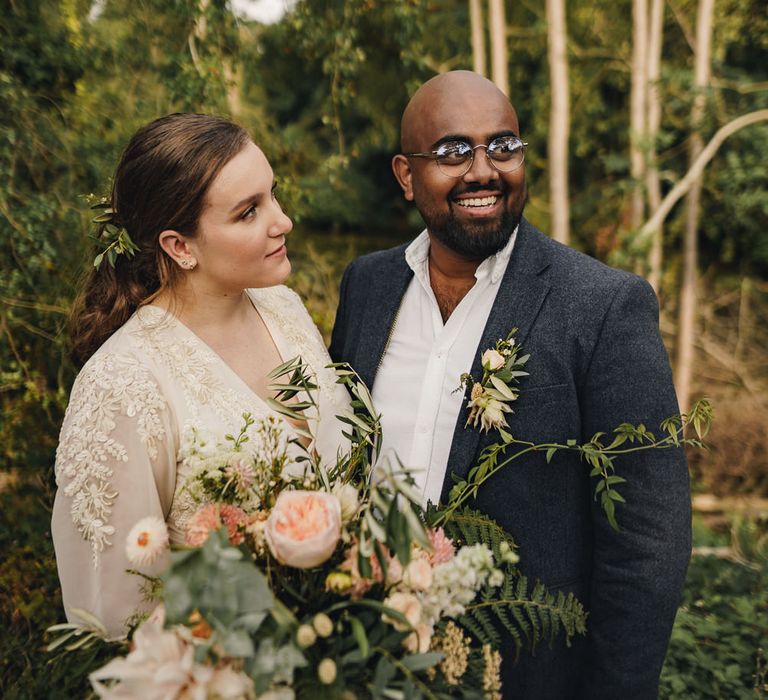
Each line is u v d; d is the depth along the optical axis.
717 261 6.80
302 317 1.72
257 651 0.92
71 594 1.32
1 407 2.59
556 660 1.44
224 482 1.16
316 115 8.60
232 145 1.37
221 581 0.88
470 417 1.41
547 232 5.95
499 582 1.06
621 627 1.39
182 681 0.90
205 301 1.48
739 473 4.08
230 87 2.90
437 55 6.49
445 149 1.46
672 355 5.65
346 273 1.91
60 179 2.63
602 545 1.42
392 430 1.61
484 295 1.56
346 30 3.09
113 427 1.30
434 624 1.14
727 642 2.48
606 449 1.29
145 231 1.42
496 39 4.33
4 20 2.54
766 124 5.22
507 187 1.47
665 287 5.33
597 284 1.42
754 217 5.99
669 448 1.36
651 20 4.96
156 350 1.40
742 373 5.34
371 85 6.95
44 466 2.57
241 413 1.41
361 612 1.01
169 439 1.35
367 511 1.01
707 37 4.78
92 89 2.89
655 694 1.41
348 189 8.07
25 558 2.51
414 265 1.65
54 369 2.62
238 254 1.39
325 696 0.96
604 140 7.20
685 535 1.36
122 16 2.88
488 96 1.46
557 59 4.26
